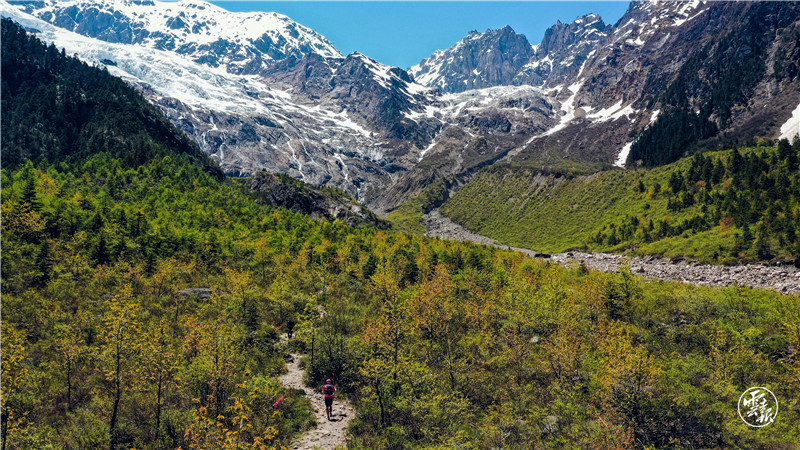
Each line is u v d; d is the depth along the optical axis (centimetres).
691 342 2770
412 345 2917
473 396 2405
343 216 14212
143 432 1950
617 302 3538
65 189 7438
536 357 2788
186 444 1858
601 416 1872
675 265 7469
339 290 4950
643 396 1889
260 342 3148
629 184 13612
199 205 8488
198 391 2194
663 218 9806
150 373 2189
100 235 5006
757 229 7081
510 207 18888
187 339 2320
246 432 1931
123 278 4256
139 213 6425
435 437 1961
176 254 5584
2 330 2361
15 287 3581
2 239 4347
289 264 5941
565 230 13725
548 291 3647
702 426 1780
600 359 2333
